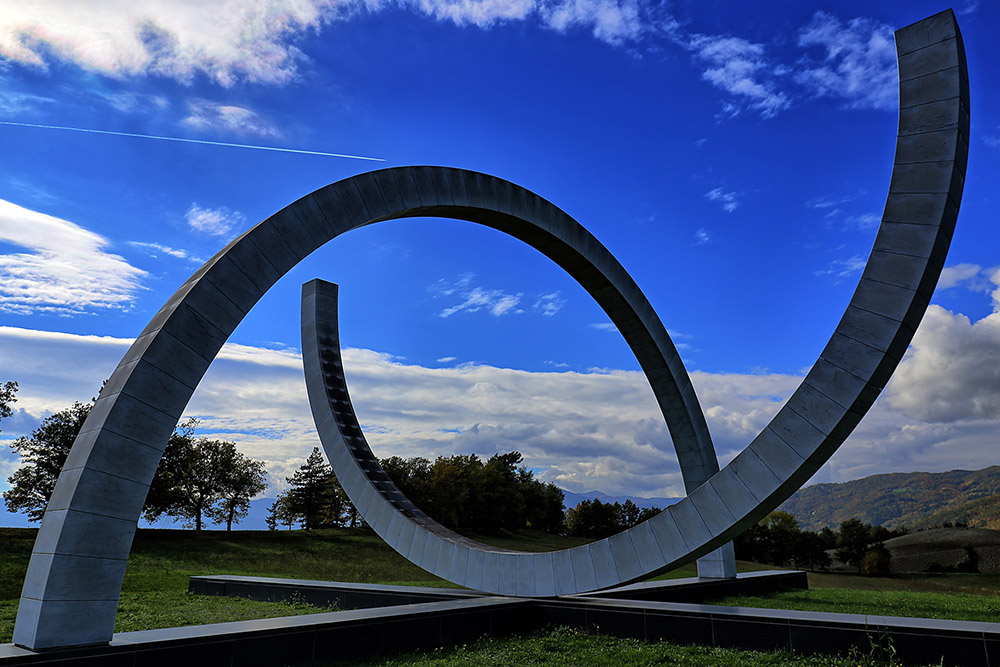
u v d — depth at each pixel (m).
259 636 8.87
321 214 11.39
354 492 17.03
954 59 9.67
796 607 14.98
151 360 8.95
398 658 9.76
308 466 59.72
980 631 8.55
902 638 9.03
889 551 68.00
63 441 39.28
